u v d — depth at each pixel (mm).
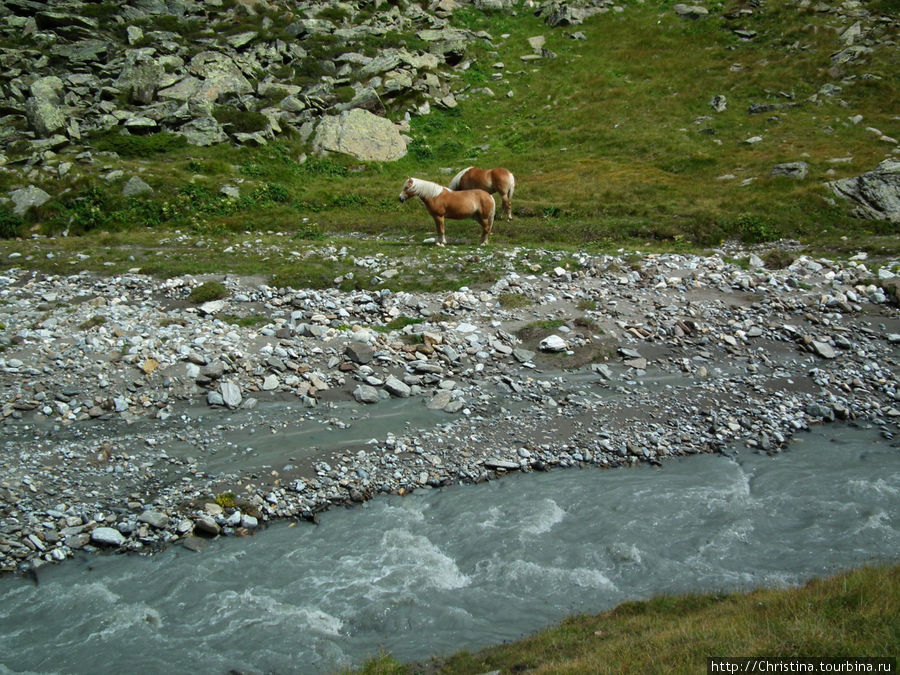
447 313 16438
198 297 16703
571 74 41406
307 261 19562
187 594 8469
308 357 14383
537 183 28203
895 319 16094
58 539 9445
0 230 23641
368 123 33312
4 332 14625
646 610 7523
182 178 27125
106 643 7645
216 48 38094
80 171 26891
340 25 44469
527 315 16438
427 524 9898
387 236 23781
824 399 13250
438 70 40719
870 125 31188
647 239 22516
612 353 14984
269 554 9250
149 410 12625
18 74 34594
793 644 5805
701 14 46094
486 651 7070
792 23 42625
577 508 10227
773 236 22078
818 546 9070
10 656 7461
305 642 7590
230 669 7219
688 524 9758
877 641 5691
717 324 16094
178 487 10523
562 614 7961
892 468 11016
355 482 10805
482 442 11922
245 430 12133
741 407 13062
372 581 8672
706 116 34531
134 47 37875
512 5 50594
